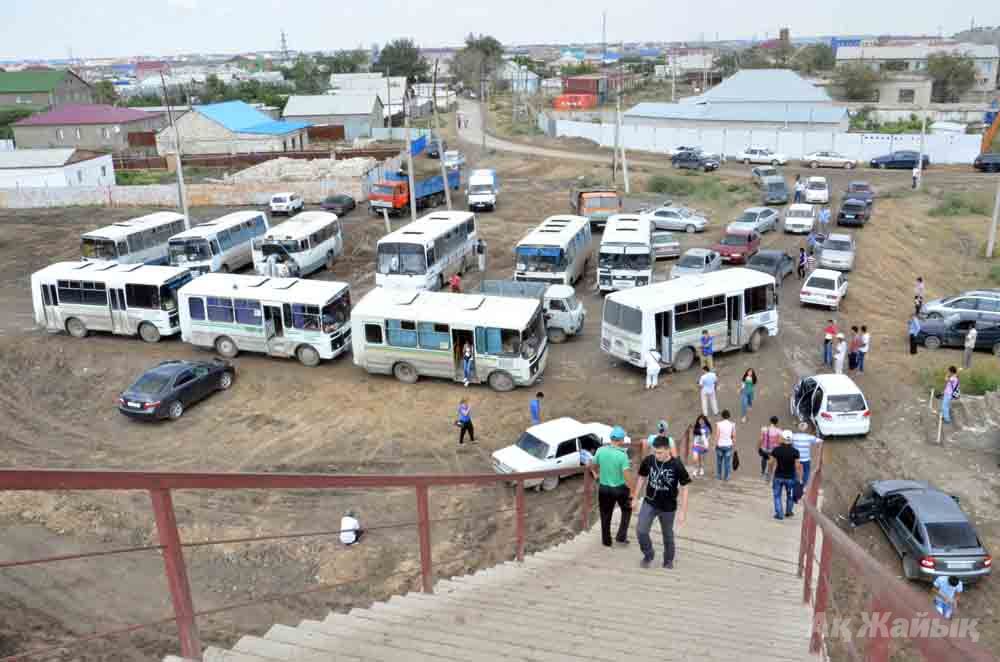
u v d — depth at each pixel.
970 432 21.45
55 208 57.38
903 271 38.97
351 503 19.17
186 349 29.80
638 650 6.36
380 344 26.42
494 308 26.06
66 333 31.27
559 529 17.77
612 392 25.42
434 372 26.22
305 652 5.26
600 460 11.03
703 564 10.60
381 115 99.88
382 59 153.00
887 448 21.25
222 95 126.00
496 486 19.84
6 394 26.22
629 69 183.88
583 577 9.41
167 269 31.12
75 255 43.97
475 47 169.12
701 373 26.61
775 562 11.74
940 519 15.97
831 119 77.94
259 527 17.98
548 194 60.66
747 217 45.47
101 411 25.00
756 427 22.52
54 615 14.66
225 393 26.05
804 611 8.12
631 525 13.17
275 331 28.16
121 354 29.20
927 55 124.81
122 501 19.22
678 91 143.75
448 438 22.59
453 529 17.91
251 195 57.94
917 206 52.34
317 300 27.36
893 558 16.67
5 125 95.56
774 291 28.16
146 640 13.84
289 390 26.19
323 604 15.10
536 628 6.91
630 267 33.94
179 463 21.38
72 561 16.58
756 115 81.25
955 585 15.52
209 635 13.99
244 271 40.38
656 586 8.98
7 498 19.03
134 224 39.03
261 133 77.06
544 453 19.58
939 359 27.70
